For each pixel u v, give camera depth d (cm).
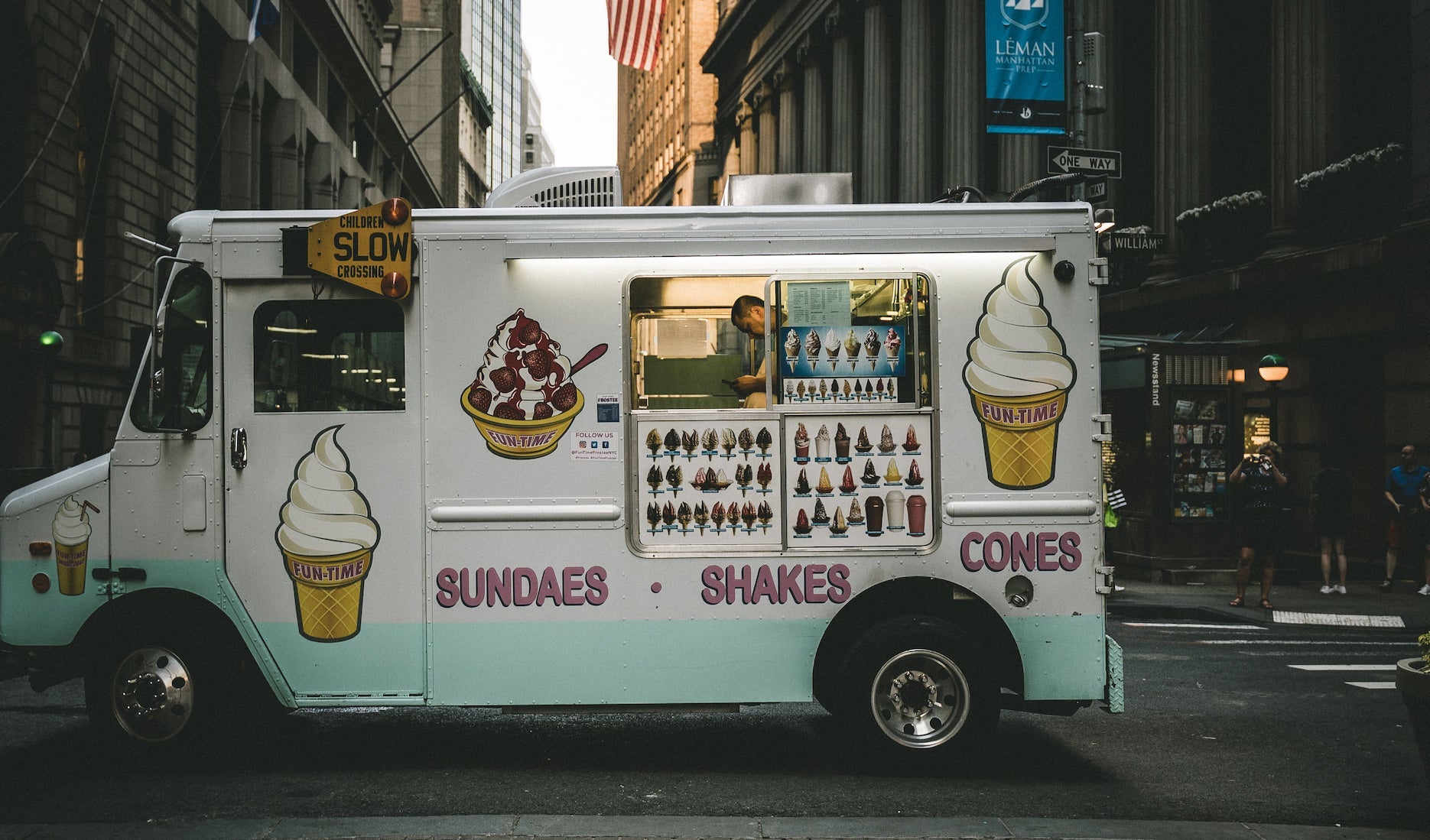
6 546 554
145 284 1962
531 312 552
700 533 548
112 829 444
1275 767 573
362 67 3731
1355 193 1507
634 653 545
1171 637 1057
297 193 2900
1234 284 1692
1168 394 1480
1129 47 2166
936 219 557
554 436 550
